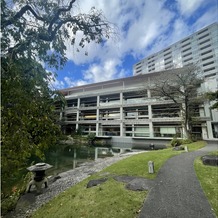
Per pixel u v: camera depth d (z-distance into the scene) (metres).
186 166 8.11
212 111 26.94
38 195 6.63
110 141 29.17
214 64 48.16
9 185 5.86
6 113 2.06
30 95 2.47
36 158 14.79
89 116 34.44
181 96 23.33
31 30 2.70
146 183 6.00
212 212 3.95
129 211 4.13
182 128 24.67
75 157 16.70
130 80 33.06
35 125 2.40
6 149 2.03
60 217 4.29
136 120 28.58
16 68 2.22
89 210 4.38
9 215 5.05
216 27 49.94
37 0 2.87
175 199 4.65
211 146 15.41
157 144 25.92
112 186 5.90
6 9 2.33
